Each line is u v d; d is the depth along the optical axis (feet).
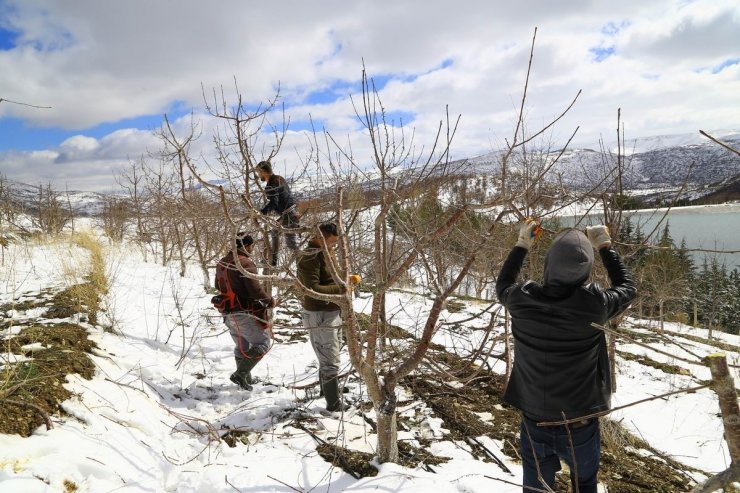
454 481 10.12
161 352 16.52
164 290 24.77
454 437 12.54
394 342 16.67
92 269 22.62
